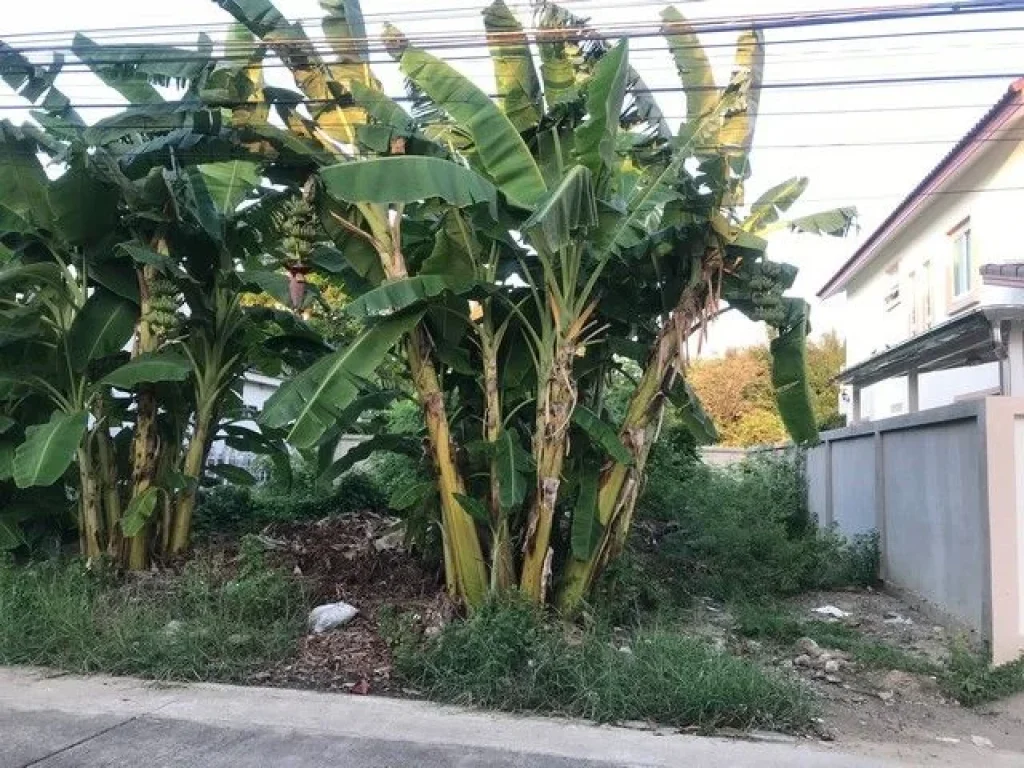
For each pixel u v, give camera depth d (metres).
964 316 9.31
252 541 8.30
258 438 10.18
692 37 7.34
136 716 5.60
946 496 8.32
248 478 10.17
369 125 7.07
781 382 7.38
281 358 9.34
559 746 5.18
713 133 7.03
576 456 7.60
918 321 16.94
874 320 20.55
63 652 6.75
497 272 7.46
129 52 7.64
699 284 7.16
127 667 6.57
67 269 8.57
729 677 5.77
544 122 7.20
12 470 8.16
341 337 9.65
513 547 7.36
